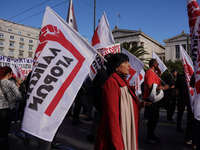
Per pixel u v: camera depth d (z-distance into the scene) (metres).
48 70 2.03
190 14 2.34
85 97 5.44
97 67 3.90
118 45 4.70
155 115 3.74
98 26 4.86
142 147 3.62
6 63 6.36
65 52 2.12
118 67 1.99
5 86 2.84
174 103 5.88
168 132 4.82
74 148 3.49
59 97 1.97
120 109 1.77
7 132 2.87
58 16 2.29
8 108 2.86
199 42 2.22
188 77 3.61
